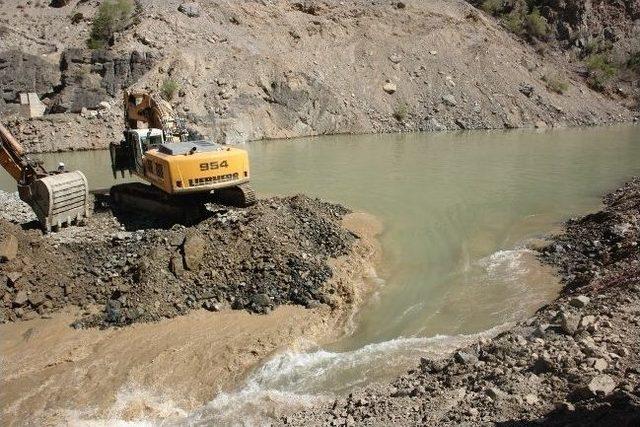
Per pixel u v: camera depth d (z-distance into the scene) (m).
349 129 34.34
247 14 40.06
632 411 4.85
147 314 9.68
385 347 8.82
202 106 31.17
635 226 12.76
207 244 11.12
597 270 10.80
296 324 9.58
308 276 10.88
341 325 9.80
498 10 53.06
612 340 6.75
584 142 30.61
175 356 8.65
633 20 53.25
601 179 20.56
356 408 6.61
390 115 36.34
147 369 8.35
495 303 10.30
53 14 42.50
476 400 5.98
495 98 39.66
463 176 20.95
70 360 8.61
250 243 11.40
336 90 35.88
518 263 12.18
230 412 7.32
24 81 30.91
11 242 10.34
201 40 35.47
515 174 21.42
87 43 37.06
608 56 50.81
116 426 7.21
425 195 17.97
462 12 49.16
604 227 13.22
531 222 15.16
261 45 37.66
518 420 5.31
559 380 6.04
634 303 7.84
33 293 9.98
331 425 6.21
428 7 48.25
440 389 6.58
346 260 11.94
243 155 12.93
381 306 10.42
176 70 32.38
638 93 46.91
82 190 13.03
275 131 32.19
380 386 7.39
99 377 8.17
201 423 7.12
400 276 11.71
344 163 23.56
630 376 5.81
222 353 8.70
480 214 15.91
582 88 45.44
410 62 40.38
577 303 8.32
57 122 28.41
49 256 10.80
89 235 12.39
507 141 30.83
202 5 38.91
